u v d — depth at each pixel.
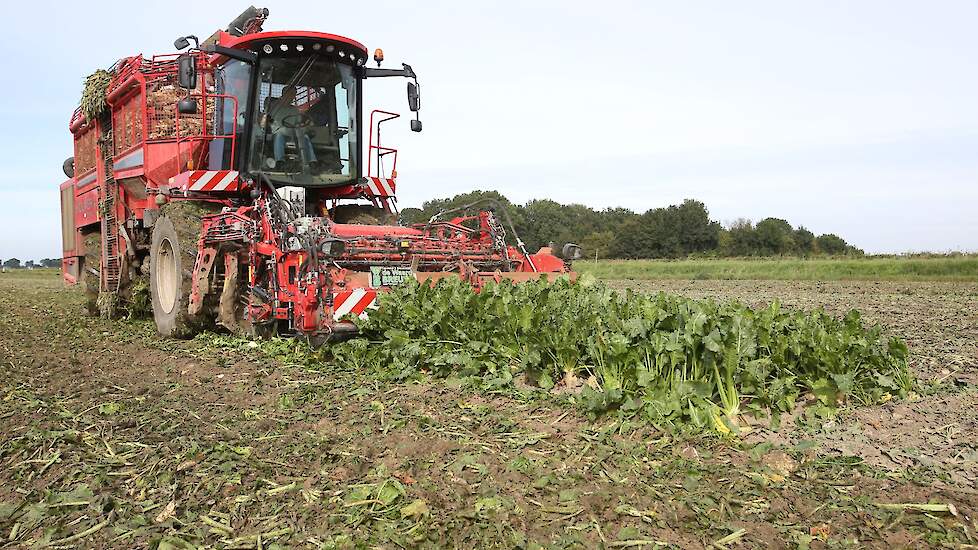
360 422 5.62
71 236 16.06
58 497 4.23
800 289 21.34
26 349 9.54
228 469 4.57
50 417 5.87
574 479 4.37
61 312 15.09
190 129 11.27
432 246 8.96
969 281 25.27
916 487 4.27
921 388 6.27
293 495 4.23
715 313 6.32
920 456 4.72
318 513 3.98
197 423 5.70
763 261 32.97
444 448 4.95
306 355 7.96
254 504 4.12
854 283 24.58
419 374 7.03
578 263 35.88
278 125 10.04
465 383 6.71
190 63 9.25
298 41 9.87
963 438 5.02
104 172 13.38
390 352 7.39
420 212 14.27
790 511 3.99
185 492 4.29
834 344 5.78
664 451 4.86
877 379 6.00
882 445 4.95
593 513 3.95
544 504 4.06
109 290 13.20
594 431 5.29
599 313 6.67
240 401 6.39
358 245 8.48
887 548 3.59
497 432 5.32
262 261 8.88
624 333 5.99
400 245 8.65
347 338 8.03
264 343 8.84
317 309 7.83
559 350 6.42
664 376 5.86
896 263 27.95
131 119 12.04
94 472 4.63
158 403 6.33
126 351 9.31
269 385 6.96
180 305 9.92
